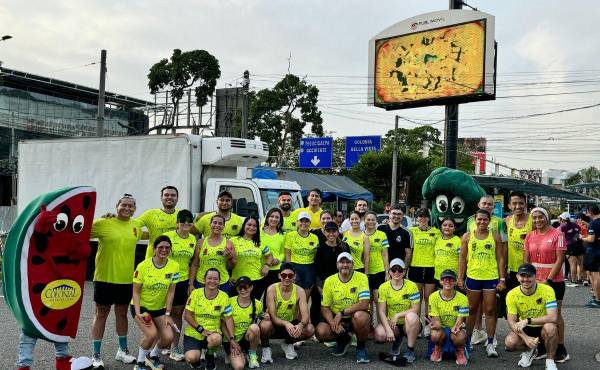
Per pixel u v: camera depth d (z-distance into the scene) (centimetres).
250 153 1163
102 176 1233
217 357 687
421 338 804
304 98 3709
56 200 545
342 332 682
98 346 626
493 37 2061
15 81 3381
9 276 536
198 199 1129
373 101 2358
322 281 753
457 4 2194
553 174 8981
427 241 808
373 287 788
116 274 629
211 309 626
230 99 2838
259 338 653
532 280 653
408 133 5141
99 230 627
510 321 668
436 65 2181
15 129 3347
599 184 3700
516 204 745
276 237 761
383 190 3747
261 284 742
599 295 1083
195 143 1125
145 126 3984
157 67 3225
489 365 674
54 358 655
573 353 730
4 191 3006
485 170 5534
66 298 559
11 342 723
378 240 788
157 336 613
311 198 895
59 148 1298
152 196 1162
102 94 2233
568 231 1384
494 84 2062
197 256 694
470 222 805
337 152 4309
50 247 546
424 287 813
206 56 3203
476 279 729
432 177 963
